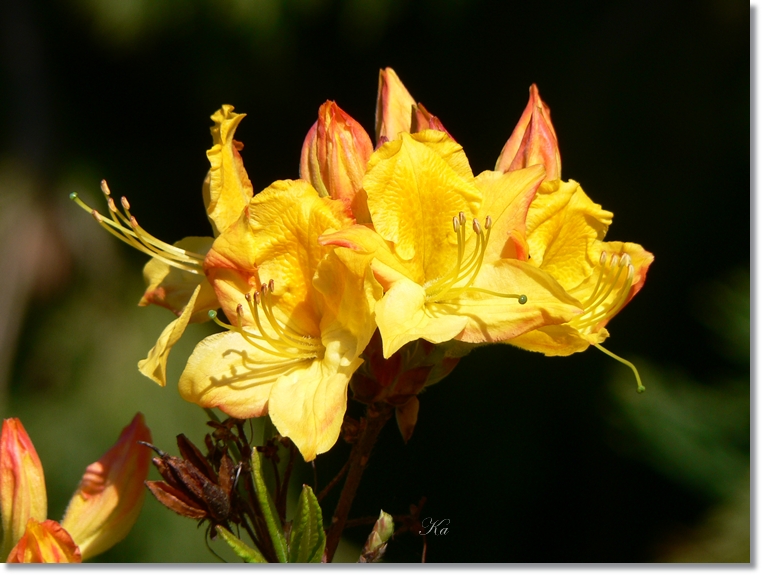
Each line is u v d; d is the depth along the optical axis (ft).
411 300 2.80
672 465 3.48
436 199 2.83
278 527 2.80
